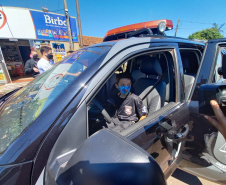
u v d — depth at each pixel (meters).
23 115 0.84
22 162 0.62
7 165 0.61
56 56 7.96
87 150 0.58
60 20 7.72
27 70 4.37
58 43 7.91
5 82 6.80
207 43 1.42
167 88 1.52
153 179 0.52
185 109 1.30
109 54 0.87
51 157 0.66
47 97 0.87
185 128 1.31
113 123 1.28
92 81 0.78
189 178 1.75
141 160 0.53
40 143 0.65
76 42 8.77
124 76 1.42
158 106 1.47
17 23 6.41
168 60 1.38
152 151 1.04
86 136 0.75
